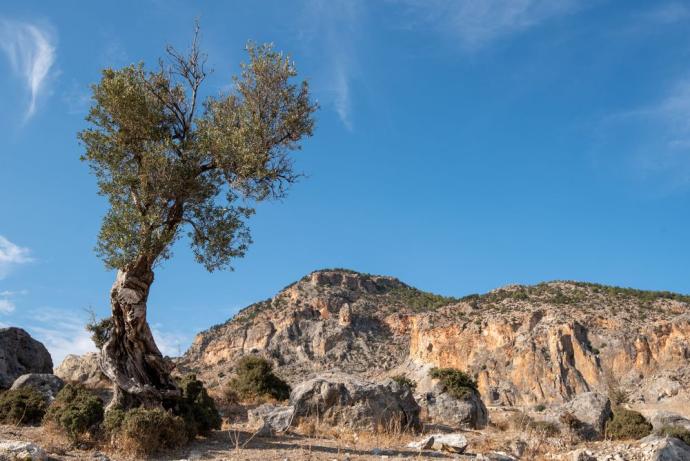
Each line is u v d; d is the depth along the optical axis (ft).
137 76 66.33
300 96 70.90
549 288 594.65
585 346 469.57
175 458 49.47
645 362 441.68
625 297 540.11
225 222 64.03
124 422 52.16
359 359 618.03
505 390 466.29
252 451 51.06
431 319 569.23
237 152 62.44
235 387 117.50
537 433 75.77
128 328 61.26
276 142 68.95
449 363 518.37
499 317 522.88
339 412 66.90
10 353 93.66
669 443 66.90
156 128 64.75
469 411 89.97
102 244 58.39
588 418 87.40
